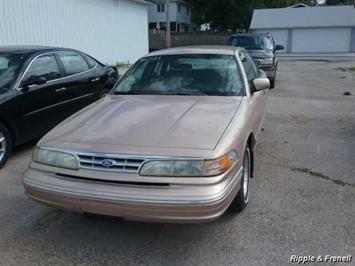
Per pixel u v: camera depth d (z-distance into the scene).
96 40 17.88
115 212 2.91
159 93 4.46
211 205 2.81
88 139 3.19
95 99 7.26
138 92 4.55
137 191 2.87
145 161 2.90
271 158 5.45
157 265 3.03
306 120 7.86
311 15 39.53
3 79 5.46
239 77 4.54
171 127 3.32
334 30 38.62
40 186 3.11
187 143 3.03
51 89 6.02
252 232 3.46
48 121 6.01
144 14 24.00
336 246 3.21
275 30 39.94
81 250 3.25
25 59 5.80
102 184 2.95
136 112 3.76
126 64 21.14
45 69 6.08
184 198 2.81
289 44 39.88
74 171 3.04
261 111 5.19
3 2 11.72
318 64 24.50
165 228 3.55
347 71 18.95
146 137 3.14
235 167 3.17
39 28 13.52
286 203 4.00
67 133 3.36
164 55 4.98
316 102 9.97
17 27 12.40
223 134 3.21
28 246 3.32
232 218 3.70
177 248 3.25
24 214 3.89
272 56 12.62
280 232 3.44
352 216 3.71
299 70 20.11
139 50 23.55
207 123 3.41
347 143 6.15
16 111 5.35
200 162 2.88
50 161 3.15
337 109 8.98
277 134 6.76
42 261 3.11
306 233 3.42
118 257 3.14
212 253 3.16
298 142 6.24
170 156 2.89
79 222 3.70
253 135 4.19
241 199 3.63
